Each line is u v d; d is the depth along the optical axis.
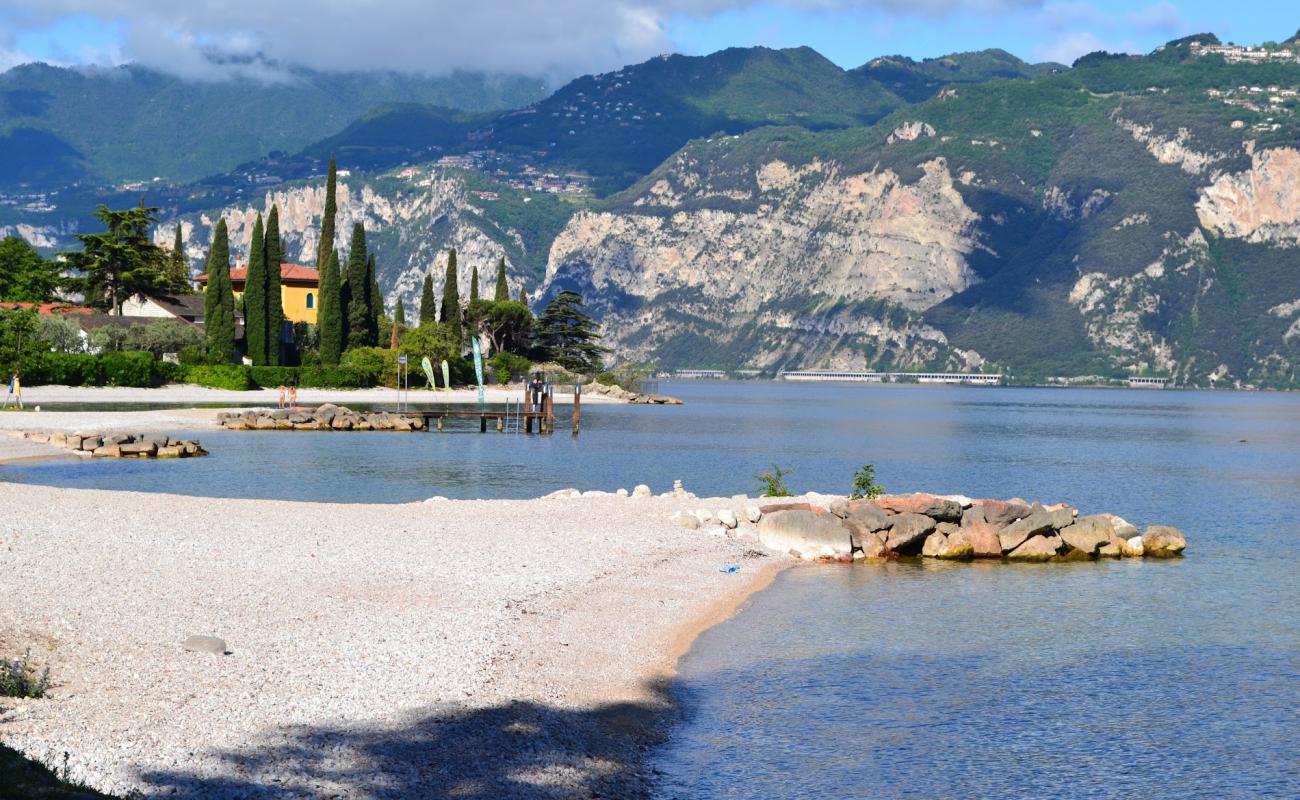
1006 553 36.56
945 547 36.16
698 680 20.83
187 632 19.72
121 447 62.41
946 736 18.28
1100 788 16.39
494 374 172.38
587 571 28.42
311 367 142.62
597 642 22.33
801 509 37.69
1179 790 16.39
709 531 35.38
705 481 60.94
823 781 16.23
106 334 131.00
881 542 35.97
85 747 14.09
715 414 155.38
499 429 99.00
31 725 14.55
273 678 17.67
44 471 53.88
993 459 87.12
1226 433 136.00
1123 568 35.19
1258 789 16.45
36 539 26.67
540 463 68.19
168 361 134.62
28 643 18.12
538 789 14.84
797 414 166.50
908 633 25.14
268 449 70.88
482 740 16.17
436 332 159.62
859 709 19.52
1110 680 21.70
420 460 67.00
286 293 174.25
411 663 19.23
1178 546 38.41
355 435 86.44
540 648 21.25
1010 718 19.30
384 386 152.88
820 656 22.86
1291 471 79.06
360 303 158.25
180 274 173.88
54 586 22.08
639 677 20.53
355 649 19.67
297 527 31.73
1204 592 31.03
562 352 199.62
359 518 34.41
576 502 40.16
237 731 15.38
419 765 14.96
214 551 27.20
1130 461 87.62
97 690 16.28
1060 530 37.28
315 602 22.86
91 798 12.16
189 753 14.41
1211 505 56.88
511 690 18.56
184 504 35.03
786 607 27.44
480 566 27.88
